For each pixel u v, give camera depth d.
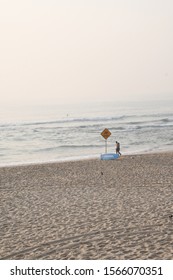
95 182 20.14
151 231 11.34
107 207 14.44
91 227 11.96
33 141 49.69
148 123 71.31
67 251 9.98
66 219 12.99
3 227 12.41
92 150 39.22
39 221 12.92
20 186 19.84
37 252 10.01
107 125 69.81
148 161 27.73
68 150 39.91
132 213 13.45
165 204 14.61
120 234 11.16
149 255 9.39
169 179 20.23
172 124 65.25
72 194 17.20
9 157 36.34
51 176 22.59
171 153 32.72
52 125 75.31
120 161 28.23
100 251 9.85
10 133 61.00
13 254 9.94
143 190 17.56
